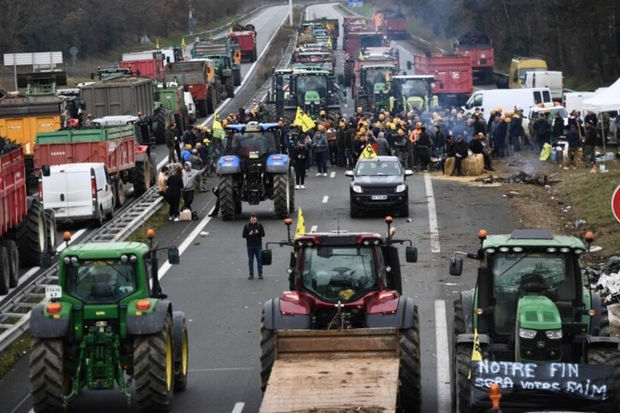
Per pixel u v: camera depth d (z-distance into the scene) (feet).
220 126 357.00
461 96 547.49
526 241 127.54
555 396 115.34
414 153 355.36
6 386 152.25
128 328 131.44
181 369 143.74
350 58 645.92
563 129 377.50
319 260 135.54
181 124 460.14
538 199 295.07
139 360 131.95
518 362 118.62
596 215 258.16
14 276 207.00
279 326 131.23
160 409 135.33
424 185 326.03
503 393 115.85
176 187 280.31
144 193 319.88
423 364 155.84
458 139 340.39
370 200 275.18
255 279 214.48
